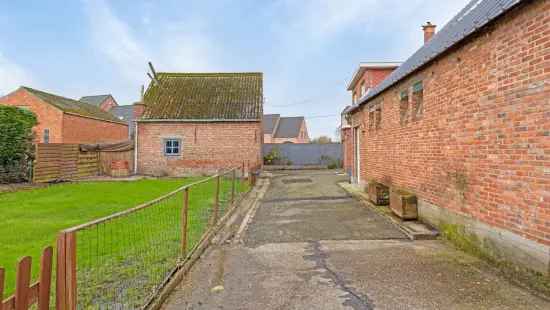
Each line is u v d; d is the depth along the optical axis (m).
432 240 6.30
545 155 3.99
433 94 6.94
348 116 16.80
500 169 4.80
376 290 4.08
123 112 47.47
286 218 8.47
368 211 8.96
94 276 4.52
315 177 19.45
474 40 5.45
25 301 2.15
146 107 21.52
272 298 3.95
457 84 5.98
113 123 34.75
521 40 4.38
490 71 5.03
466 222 5.68
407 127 8.43
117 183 16.67
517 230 4.45
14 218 8.34
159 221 7.80
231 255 5.64
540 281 4.05
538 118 4.10
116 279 4.42
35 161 16.16
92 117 30.73
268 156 29.16
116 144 21.36
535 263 4.14
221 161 20.66
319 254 5.57
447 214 6.32
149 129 20.84
